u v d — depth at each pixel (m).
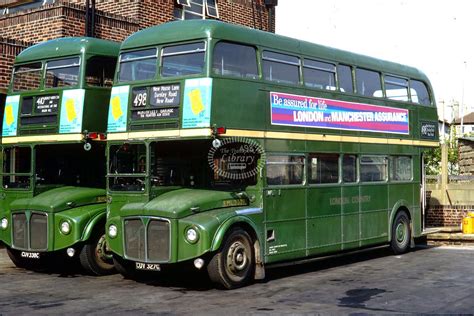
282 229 12.31
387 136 15.62
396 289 10.79
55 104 12.96
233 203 11.55
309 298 10.06
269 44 12.23
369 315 8.74
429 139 17.39
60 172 13.49
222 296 10.31
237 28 11.62
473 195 20.64
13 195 13.33
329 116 13.66
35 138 13.11
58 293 10.68
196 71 11.04
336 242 13.79
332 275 12.56
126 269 12.11
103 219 12.55
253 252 11.61
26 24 17.78
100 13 17.59
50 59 13.29
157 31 11.77
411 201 16.58
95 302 9.85
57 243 12.31
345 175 14.20
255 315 8.80
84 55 12.83
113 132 11.92
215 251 10.82
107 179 11.96
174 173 11.80
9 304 9.72
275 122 12.15
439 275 12.35
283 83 12.42
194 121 10.88
